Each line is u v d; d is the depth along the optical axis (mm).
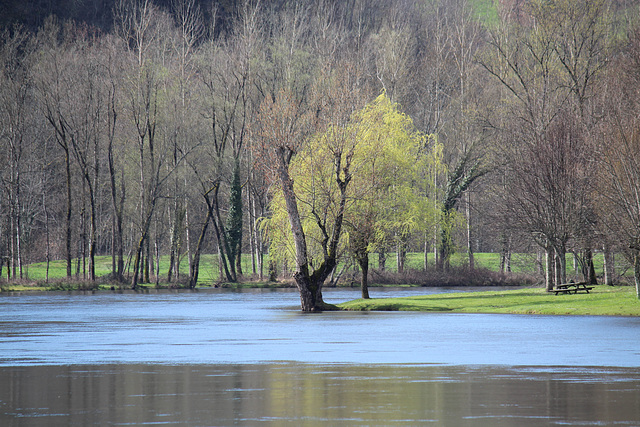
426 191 120500
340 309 89000
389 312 83875
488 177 146000
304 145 90625
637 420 24766
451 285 152875
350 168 92500
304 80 158375
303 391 30688
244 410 26828
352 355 43000
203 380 33812
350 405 27656
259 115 85750
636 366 37656
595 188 87438
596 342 49250
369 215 94562
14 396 29969
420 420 24969
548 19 116625
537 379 33500
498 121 130750
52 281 151250
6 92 153125
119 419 25391
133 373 36250
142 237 156625
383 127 105562
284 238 102062
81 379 34406
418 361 40062
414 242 113125
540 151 95438
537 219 94000
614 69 106188
